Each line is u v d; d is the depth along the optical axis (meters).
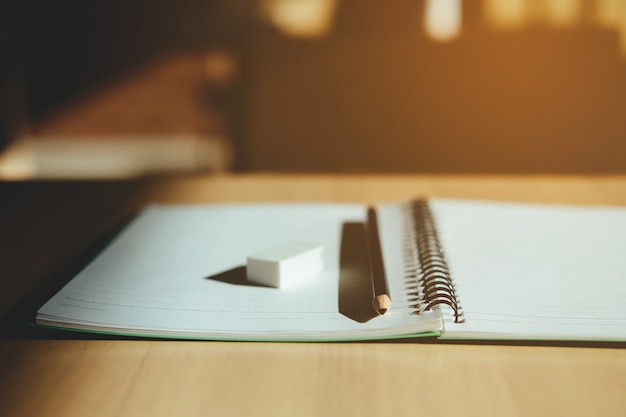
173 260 0.55
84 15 2.89
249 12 2.84
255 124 1.79
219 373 0.38
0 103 2.95
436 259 0.51
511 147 1.90
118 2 2.87
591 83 1.83
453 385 0.37
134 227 0.64
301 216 0.68
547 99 1.86
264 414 0.34
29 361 0.40
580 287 0.49
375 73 1.87
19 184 0.89
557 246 0.58
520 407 0.35
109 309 0.44
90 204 0.79
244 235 0.61
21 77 2.96
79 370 0.39
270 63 1.80
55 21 2.90
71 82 2.98
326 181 0.90
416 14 2.73
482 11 2.69
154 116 3.02
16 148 3.04
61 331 0.44
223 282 0.49
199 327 0.42
